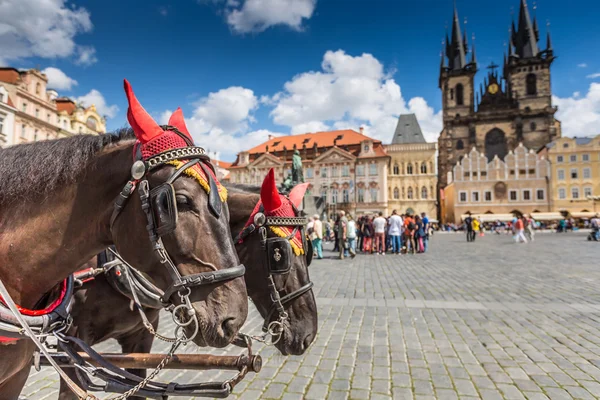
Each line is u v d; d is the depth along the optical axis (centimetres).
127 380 174
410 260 1555
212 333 129
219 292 134
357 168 6431
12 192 151
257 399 342
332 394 350
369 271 1212
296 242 253
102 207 149
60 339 166
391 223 1908
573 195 6022
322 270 1241
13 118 3250
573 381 373
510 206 6241
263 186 254
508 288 887
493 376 387
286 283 248
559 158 6097
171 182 134
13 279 150
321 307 705
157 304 217
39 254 150
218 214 142
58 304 161
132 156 146
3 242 150
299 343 243
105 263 218
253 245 255
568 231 5003
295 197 289
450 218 6862
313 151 6775
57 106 4156
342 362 431
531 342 494
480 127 7594
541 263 1399
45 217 150
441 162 7806
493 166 6356
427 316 635
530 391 352
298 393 353
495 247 2311
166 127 152
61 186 150
